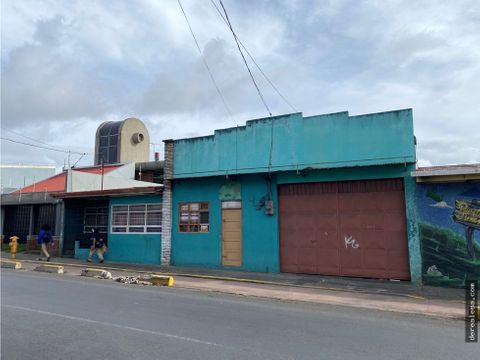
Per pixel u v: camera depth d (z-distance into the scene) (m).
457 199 12.66
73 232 21.95
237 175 16.30
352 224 14.29
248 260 15.85
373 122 13.84
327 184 14.88
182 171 17.45
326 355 5.63
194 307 8.97
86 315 7.73
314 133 14.77
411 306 9.85
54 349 5.61
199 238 17.05
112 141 41.22
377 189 14.02
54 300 9.25
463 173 11.97
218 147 16.70
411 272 12.99
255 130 15.95
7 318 7.36
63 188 27.05
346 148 14.16
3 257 20.64
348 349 5.97
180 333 6.58
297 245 15.14
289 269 15.16
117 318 7.54
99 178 24.02
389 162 13.41
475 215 12.35
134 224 18.98
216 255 16.58
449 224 12.67
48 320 7.25
